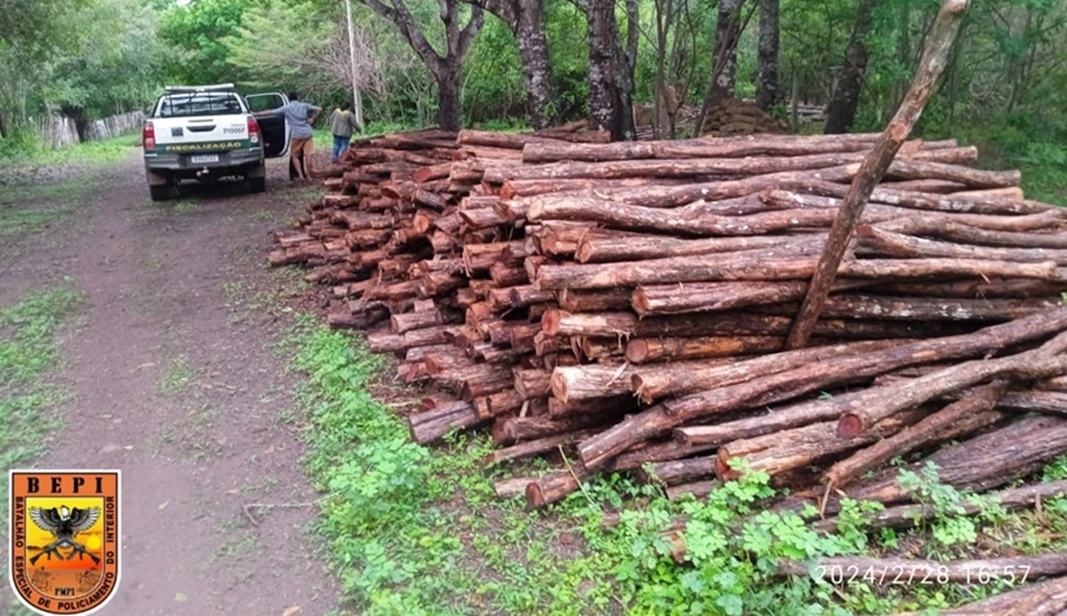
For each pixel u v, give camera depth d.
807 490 4.00
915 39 12.11
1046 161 11.41
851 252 4.68
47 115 29.78
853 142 6.39
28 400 5.95
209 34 37.34
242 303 8.06
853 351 4.80
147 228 11.50
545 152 5.71
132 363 6.67
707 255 4.57
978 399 4.29
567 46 18.42
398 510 4.25
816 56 15.32
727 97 14.86
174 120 12.86
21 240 10.97
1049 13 12.10
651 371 4.29
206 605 3.76
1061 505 3.87
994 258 5.30
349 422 5.37
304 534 4.26
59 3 18.12
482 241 5.57
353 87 24.39
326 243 8.57
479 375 5.09
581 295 4.27
